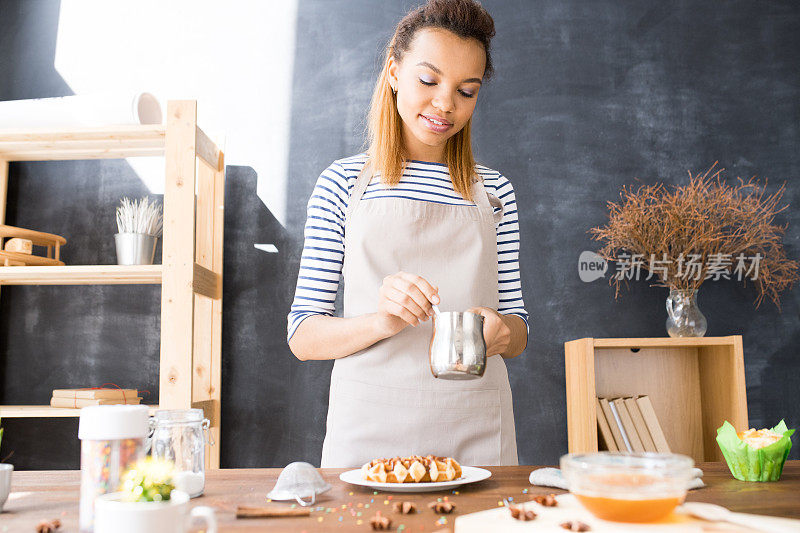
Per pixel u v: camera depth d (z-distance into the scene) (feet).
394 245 4.85
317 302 4.85
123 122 7.75
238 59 9.10
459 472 3.17
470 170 5.16
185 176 7.33
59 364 8.60
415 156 5.14
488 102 8.99
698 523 2.34
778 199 8.94
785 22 9.25
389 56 4.93
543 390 8.54
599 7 9.21
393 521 2.50
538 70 9.07
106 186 8.88
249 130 8.96
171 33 9.16
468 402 4.63
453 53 4.36
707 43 9.20
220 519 2.56
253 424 8.47
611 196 8.89
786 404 8.61
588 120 9.00
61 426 8.50
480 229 5.00
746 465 3.37
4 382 8.59
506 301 5.33
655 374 8.54
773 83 9.15
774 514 2.60
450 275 4.88
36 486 3.29
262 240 8.77
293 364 8.55
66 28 9.19
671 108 9.07
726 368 7.84
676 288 8.00
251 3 9.18
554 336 8.64
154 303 8.65
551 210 8.85
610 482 2.33
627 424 7.86
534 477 3.23
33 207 8.86
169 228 7.28
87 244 8.80
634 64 9.12
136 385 8.54
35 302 8.70
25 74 9.12
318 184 5.11
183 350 7.14
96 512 2.20
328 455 4.70
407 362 4.62
